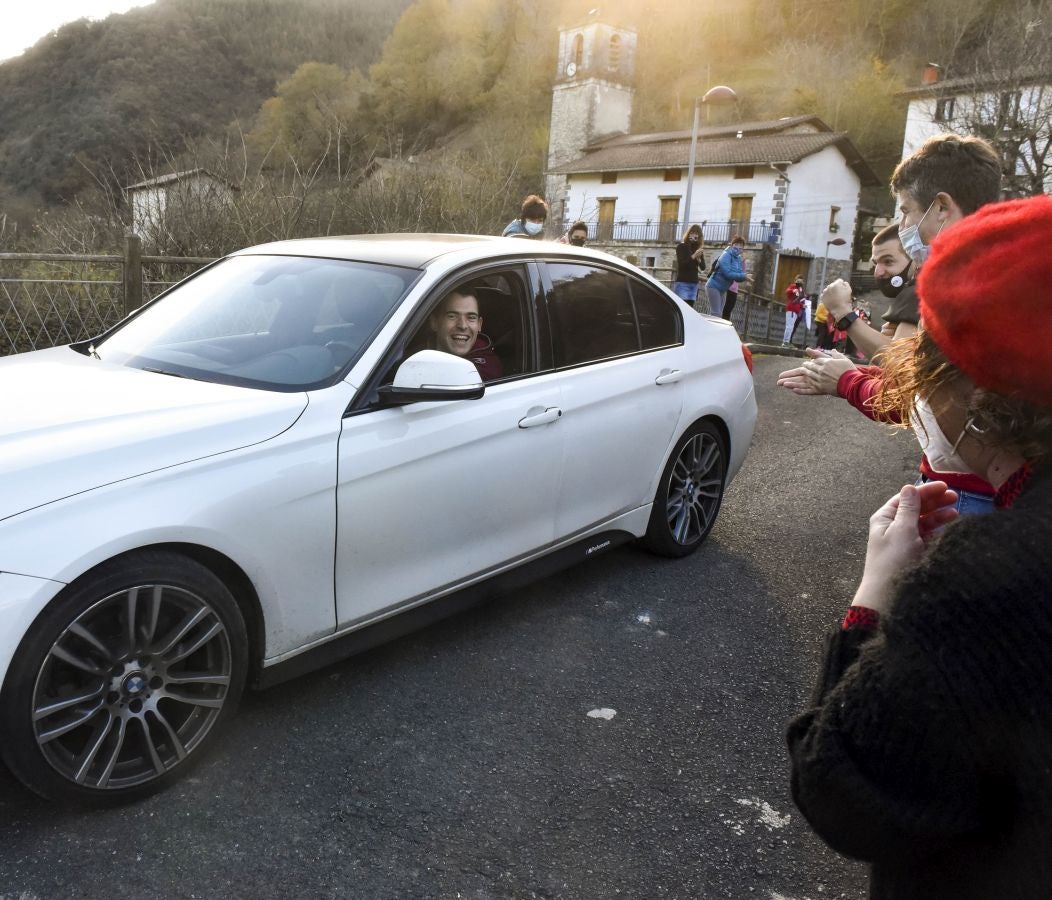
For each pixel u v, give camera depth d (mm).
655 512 4199
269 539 2520
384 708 2904
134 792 2318
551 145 54938
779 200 39594
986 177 2617
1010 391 871
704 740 2842
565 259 3785
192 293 3576
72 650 2160
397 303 3068
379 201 10750
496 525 3277
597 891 2139
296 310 3191
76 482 2178
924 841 883
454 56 89250
